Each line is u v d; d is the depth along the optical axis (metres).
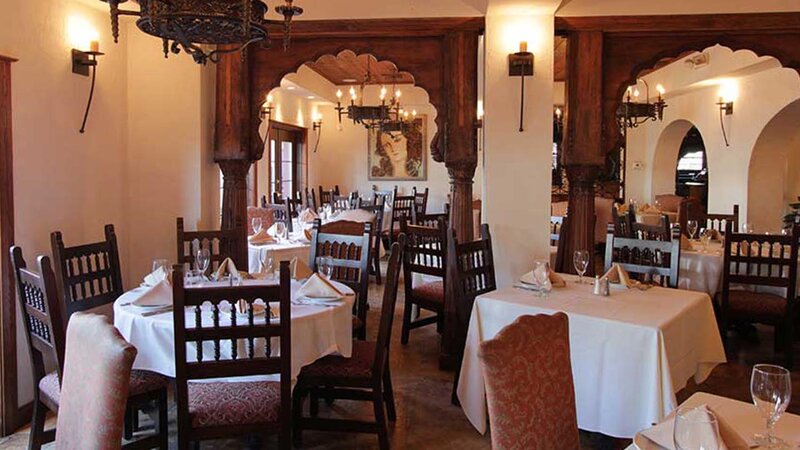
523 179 4.05
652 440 1.37
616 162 9.88
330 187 10.60
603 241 8.34
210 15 1.97
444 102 4.14
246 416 2.23
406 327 4.51
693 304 2.82
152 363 2.46
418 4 4.04
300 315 2.54
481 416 2.96
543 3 3.74
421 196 9.43
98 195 3.83
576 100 4.05
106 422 1.32
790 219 6.79
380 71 8.84
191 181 4.23
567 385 1.78
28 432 3.01
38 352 2.56
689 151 9.93
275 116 8.57
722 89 7.54
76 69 3.59
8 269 2.99
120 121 4.05
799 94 6.25
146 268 4.22
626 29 3.98
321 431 3.01
